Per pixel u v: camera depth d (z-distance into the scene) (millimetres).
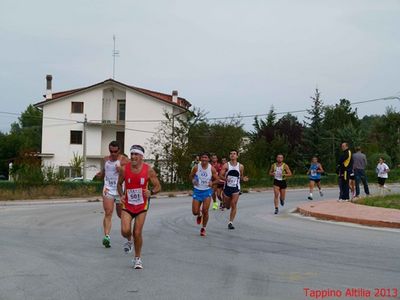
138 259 8344
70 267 8383
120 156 10398
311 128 55625
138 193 8391
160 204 21531
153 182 8547
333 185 39969
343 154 19281
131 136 54250
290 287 7098
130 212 8477
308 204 18406
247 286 7152
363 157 20438
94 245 10516
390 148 57906
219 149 35469
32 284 7246
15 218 15703
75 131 54281
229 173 13008
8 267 8375
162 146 35156
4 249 10031
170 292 6812
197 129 35406
